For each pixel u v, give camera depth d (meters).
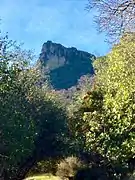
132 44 13.95
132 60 14.45
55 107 48.38
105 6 11.47
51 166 45.12
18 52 38.47
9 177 35.44
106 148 24.72
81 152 43.16
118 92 15.52
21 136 29.12
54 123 46.69
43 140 45.41
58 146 45.41
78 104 45.44
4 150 28.28
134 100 15.05
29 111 40.91
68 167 42.28
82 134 35.47
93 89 34.31
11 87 29.55
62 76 195.25
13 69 29.12
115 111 15.71
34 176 44.34
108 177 37.41
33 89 43.28
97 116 25.23
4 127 27.92
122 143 19.45
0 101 28.12
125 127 16.25
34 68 44.44
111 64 17.81
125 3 11.25
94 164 41.09
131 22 11.53
